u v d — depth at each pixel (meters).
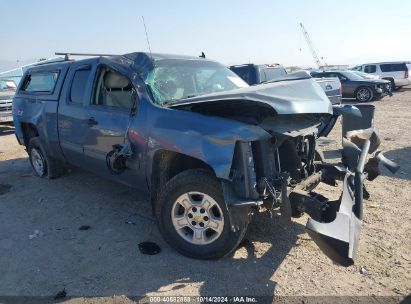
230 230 3.46
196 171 3.62
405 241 3.96
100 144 4.57
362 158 3.90
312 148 4.18
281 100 3.44
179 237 3.74
